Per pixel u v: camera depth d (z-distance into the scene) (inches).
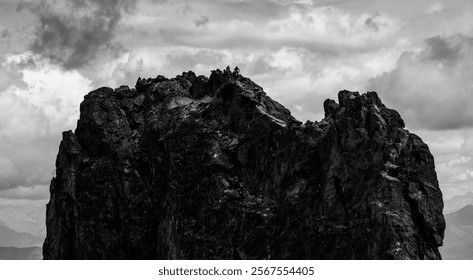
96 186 6776.6
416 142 6038.4
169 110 6771.7
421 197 5871.1
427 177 5949.8
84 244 6742.1
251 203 6294.3
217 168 6441.9
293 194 6190.9
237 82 6624.0
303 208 6146.7
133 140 6904.5
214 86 6815.9
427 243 5851.4
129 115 7042.3
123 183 6722.4
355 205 5954.7
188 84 7003.0
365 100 6127.0
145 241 6638.8
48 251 7017.7
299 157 6235.2
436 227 5841.5
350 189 5994.1
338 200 6048.2
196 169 6476.4
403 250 5684.1
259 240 6195.9
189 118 6609.3
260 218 6215.6
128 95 7145.7
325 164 6141.7
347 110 6092.5
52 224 6998.0
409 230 5753.0
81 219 6756.9
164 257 6471.5
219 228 6294.3
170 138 6584.6
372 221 5816.9
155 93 6958.7
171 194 6466.5
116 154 6815.9
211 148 6505.9
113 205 6732.3
